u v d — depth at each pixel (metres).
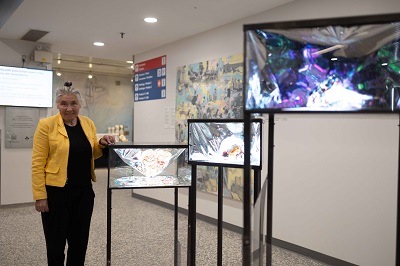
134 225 4.23
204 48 4.66
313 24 1.35
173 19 4.15
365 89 1.39
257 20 3.88
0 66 5.14
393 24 1.31
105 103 10.27
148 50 5.93
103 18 4.16
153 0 3.54
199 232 4.07
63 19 4.22
